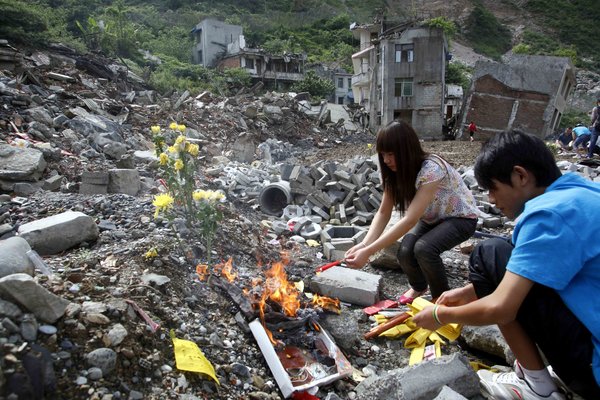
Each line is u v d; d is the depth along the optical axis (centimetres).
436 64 2655
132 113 1108
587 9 7012
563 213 166
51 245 300
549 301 181
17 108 755
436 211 319
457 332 292
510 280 171
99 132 796
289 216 545
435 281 314
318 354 261
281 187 580
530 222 170
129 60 2548
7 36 1495
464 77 3759
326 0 6281
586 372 175
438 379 213
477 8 6531
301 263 391
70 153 662
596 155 1127
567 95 2886
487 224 579
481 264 211
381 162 321
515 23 6944
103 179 482
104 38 2686
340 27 5344
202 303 268
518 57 2597
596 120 1046
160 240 312
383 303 336
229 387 214
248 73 3459
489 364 279
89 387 173
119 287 239
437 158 311
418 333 290
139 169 634
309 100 2661
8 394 152
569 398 206
